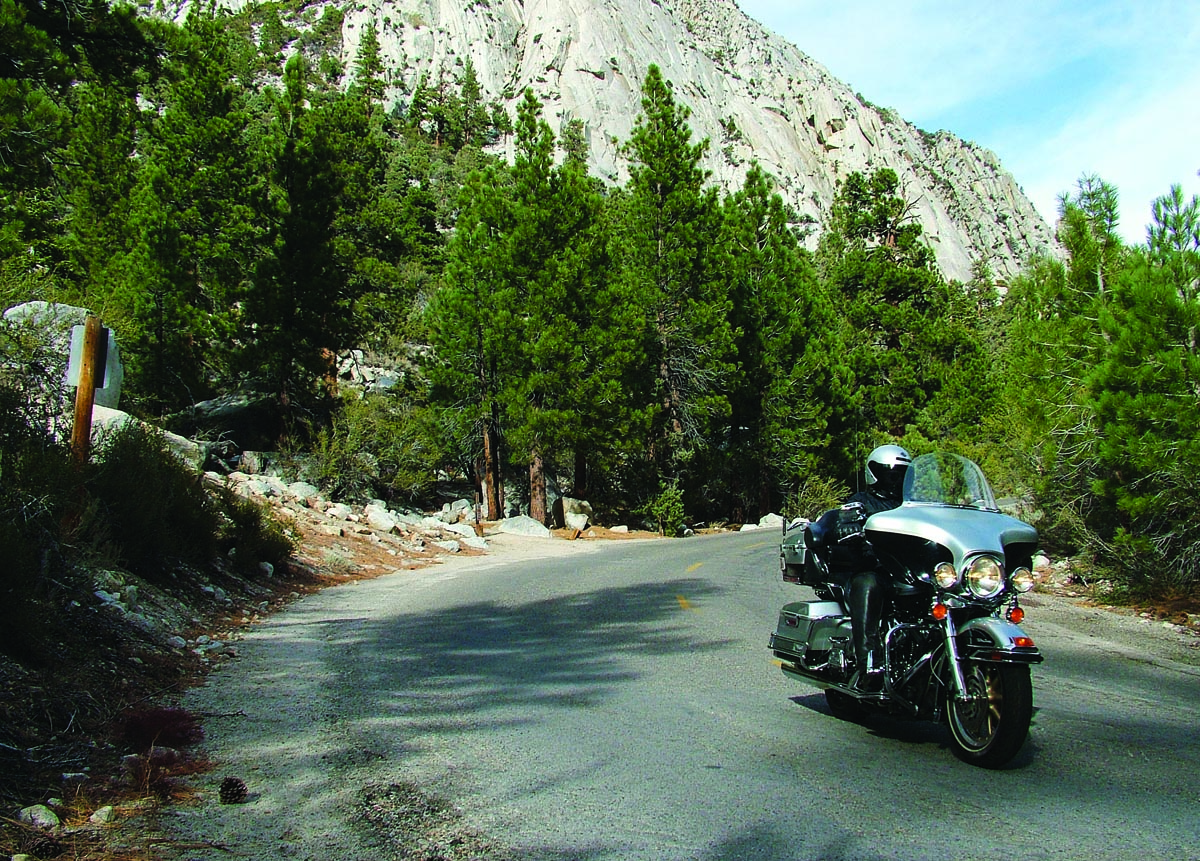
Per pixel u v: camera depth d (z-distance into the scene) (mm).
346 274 33375
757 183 44875
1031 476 15609
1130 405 12234
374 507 23125
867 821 4516
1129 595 12906
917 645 5816
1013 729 5207
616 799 4871
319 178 30453
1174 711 6910
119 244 32344
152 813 4641
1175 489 12188
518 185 33656
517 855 4129
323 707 6871
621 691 7465
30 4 12883
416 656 8883
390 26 187375
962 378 45688
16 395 9570
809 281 44531
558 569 17547
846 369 43250
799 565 7098
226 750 5766
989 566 5387
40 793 4766
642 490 38719
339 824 4531
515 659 8758
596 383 32562
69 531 8766
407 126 150250
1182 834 4309
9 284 15414
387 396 34281
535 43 190000
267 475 26062
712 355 37844
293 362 31109
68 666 6809
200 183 29250
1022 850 4121
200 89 29969
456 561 20062
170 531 11242
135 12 13758
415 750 5789
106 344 10031
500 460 36281
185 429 28969
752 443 41281
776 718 6676
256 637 9820
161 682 7395
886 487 6633
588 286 33344
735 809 4707
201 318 28391
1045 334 15891
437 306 33281
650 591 13914
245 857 4121
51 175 13414
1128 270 13414
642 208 39156
